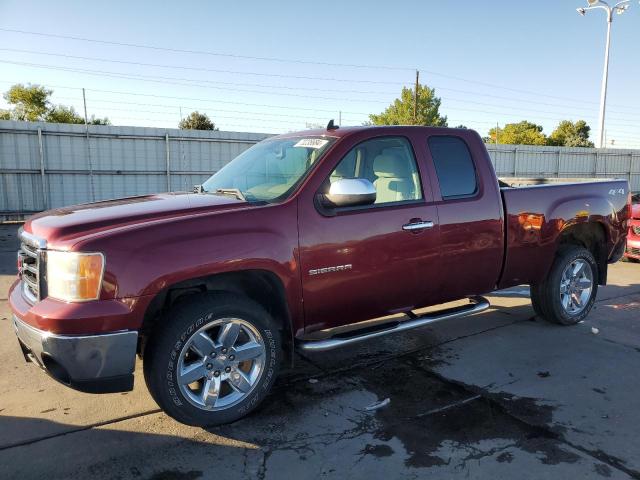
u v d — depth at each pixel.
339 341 3.75
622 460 3.00
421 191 4.16
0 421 3.44
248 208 3.41
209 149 19.88
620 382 4.09
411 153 4.18
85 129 17.72
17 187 17.09
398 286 4.01
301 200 3.56
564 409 3.63
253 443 3.19
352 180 3.55
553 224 4.98
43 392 3.88
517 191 4.75
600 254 5.70
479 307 4.56
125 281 2.93
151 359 3.11
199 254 3.11
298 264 3.50
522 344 4.95
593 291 5.61
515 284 4.95
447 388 3.97
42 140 17.14
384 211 3.88
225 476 2.85
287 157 4.04
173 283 3.05
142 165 18.86
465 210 4.32
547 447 3.13
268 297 3.65
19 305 3.22
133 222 3.19
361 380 4.12
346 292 3.75
